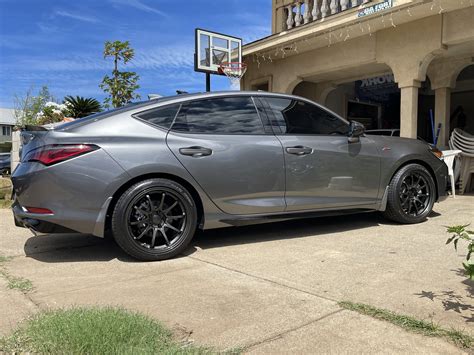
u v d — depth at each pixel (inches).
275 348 88.0
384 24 340.8
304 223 211.8
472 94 546.9
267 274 135.6
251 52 431.2
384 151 198.5
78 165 144.3
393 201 201.0
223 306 110.0
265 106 179.2
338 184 186.2
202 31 433.1
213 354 84.7
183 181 158.6
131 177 148.7
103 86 617.0
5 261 155.9
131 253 150.5
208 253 162.7
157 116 159.9
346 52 386.3
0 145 1469.0
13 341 89.1
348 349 87.0
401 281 125.6
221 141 164.6
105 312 99.0
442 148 389.7
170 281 130.6
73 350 83.0
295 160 176.2
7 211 275.6
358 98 540.4
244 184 167.0
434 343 88.6
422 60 331.6
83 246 175.9
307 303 110.7
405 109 345.1
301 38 376.5
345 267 140.4
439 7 301.6
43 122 583.5
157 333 91.7
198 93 170.7
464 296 113.3
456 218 217.3
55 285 128.0
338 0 370.9
